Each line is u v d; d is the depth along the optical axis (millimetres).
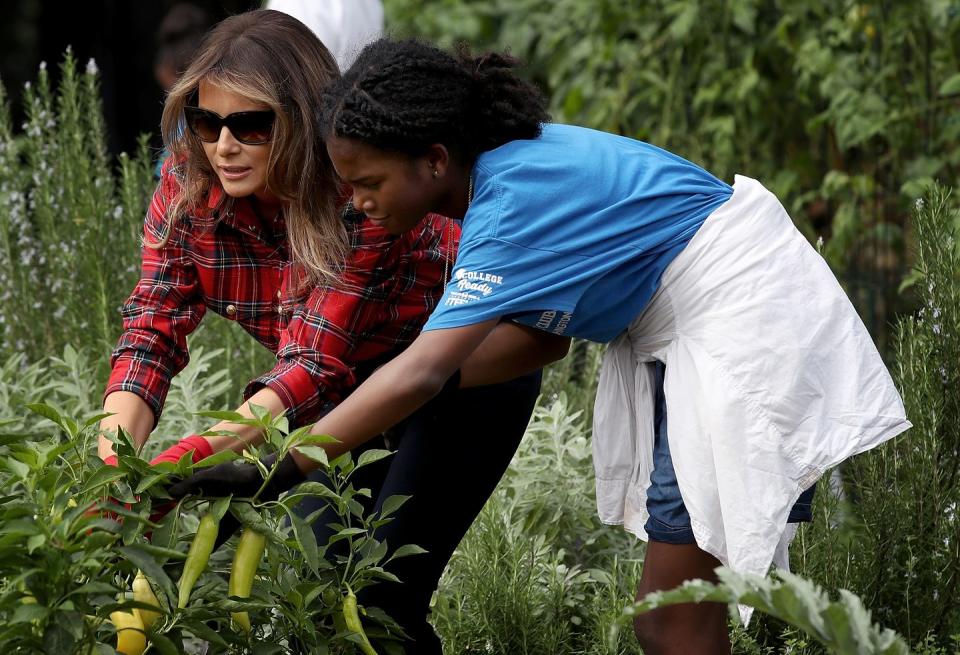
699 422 7473
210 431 7184
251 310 8398
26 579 5887
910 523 9711
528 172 7180
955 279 9859
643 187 7484
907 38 16453
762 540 7320
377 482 9227
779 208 7922
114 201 13859
